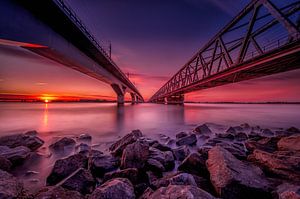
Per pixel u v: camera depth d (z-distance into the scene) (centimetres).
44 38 1705
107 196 331
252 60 2141
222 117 3148
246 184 384
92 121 2312
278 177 488
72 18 1852
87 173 474
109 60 3644
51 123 2097
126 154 583
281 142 766
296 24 1583
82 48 2747
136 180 477
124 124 2038
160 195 316
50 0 1455
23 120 2369
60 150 847
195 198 289
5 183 360
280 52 1750
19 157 630
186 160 580
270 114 4238
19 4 1352
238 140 1083
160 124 2061
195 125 1973
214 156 549
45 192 348
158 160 610
